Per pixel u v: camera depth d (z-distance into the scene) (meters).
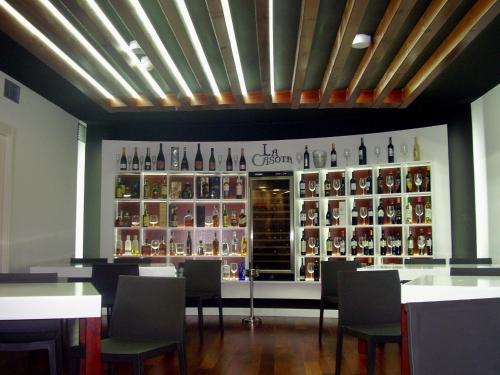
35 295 2.07
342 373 4.07
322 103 5.67
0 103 5.12
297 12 3.88
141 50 4.55
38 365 4.31
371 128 7.24
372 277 3.48
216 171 7.25
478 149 6.33
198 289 5.77
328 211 7.08
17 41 4.04
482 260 5.11
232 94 5.78
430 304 1.17
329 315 7.00
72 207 6.91
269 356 4.68
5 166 5.27
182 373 2.86
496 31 4.18
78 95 6.03
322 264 5.44
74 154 7.02
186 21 3.74
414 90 5.27
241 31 4.25
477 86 5.73
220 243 7.30
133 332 2.93
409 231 6.60
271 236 7.24
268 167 7.32
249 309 7.18
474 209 6.42
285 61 4.91
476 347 1.19
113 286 4.64
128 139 7.67
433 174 6.32
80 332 2.43
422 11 3.92
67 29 3.94
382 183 6.75
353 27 3.68
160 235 7.38
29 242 5.70
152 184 7.39
